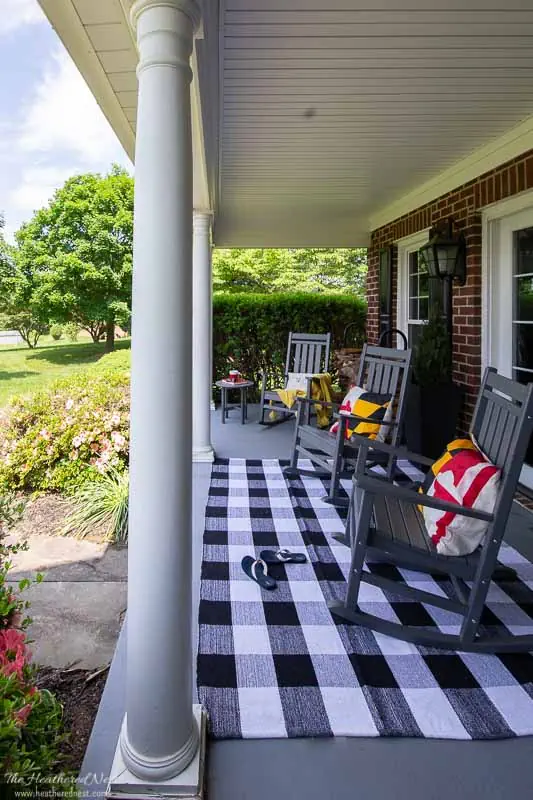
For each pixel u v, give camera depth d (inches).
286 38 92.0
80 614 95.1
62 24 63.7
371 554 91.5
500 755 61.9
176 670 53.4
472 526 81.7
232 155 160.7
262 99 118.3
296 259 584.7
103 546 124.3
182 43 50.6
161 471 51.8
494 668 76.7
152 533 52.0
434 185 191.6
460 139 146.8
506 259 156.0
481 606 79.7
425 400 170.1
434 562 82.4
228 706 68.0
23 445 153.4
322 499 143.1
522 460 77.4
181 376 52.1
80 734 66.1
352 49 96.2
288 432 224.1
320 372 223.9
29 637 87.7
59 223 606.2
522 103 121.2
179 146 50.7
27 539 127.2
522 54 98.3
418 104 121.6
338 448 139.3
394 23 87.4
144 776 52.9
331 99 118.4
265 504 139.5
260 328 311.0
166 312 51.1
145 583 52.3
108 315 612.7
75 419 155.5
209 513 133.0
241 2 80.7
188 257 52.0
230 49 95.6
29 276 624.7
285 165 171.9
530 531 119.9
